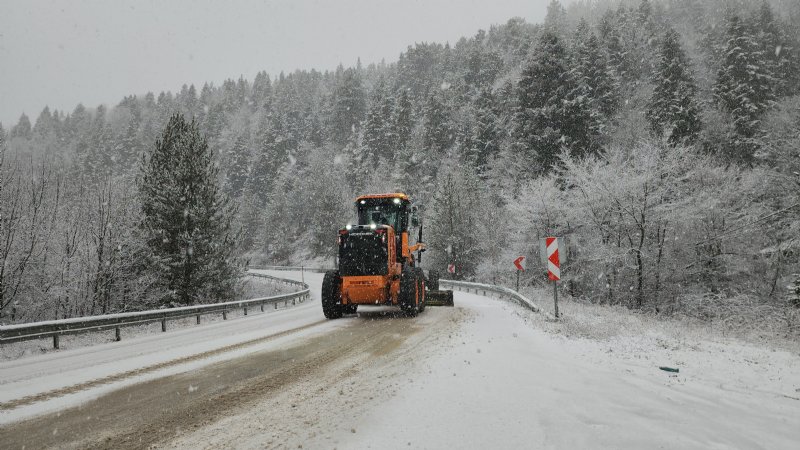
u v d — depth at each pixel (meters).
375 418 4.45
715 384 6.31
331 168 78.06
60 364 8.17
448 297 17.38
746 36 40.53
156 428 4.47
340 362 7.41
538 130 37.09
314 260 67.75
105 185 21.73
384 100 78.44
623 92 53.44
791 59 51.50
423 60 123.06
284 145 92.31
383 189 57.53
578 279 25.27
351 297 14.02
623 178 22.41
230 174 96.69
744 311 16.44
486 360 7.08
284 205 76.31
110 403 5.39
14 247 18.86
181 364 7.70
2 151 18.44
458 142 57.91
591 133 37.34
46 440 4.22
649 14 76.75
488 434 3.94
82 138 126.12
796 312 13.87
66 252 20.44
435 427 4.14
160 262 20.25
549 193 27.53
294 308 21.89
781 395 5.86
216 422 4.59
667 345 9.41
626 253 21.61
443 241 42.38
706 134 34.94
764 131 34.19
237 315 19.23
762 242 21.28
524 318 13.30
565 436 3.88
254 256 79.56
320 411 4.80
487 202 42.03
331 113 107.38
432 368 6.61
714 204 22.05
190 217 20.69
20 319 19.88
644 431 4.04
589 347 8.70
